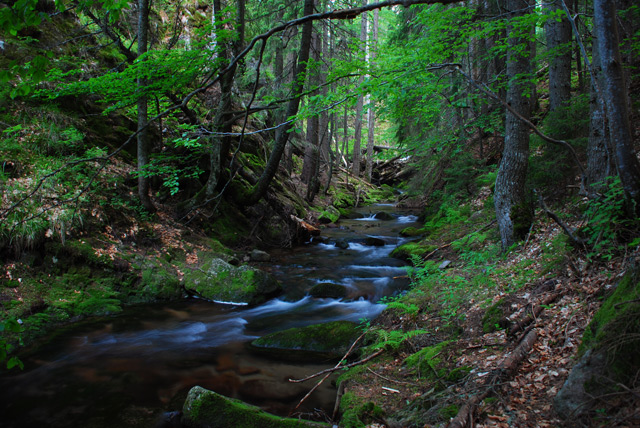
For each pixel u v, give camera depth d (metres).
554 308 4.15
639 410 2.32
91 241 8.16
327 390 4.68
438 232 11.43
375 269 9.91
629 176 3.96
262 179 11.67
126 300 7.83
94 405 4.45
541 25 5.98
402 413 3.58
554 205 7.43
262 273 8.42
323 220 16.78
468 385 3.50
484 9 10.08
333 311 7.45
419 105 7.10
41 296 6.85
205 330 6.69
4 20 2.10
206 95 14.30
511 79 7.08
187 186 11.59
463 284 6.21
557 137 7.98
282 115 15.55
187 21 15.75
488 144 14.41
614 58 3.76
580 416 2.58
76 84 7.68
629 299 2.98
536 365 3.43
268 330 6.70
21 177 8.01
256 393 4.67
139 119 9.09
